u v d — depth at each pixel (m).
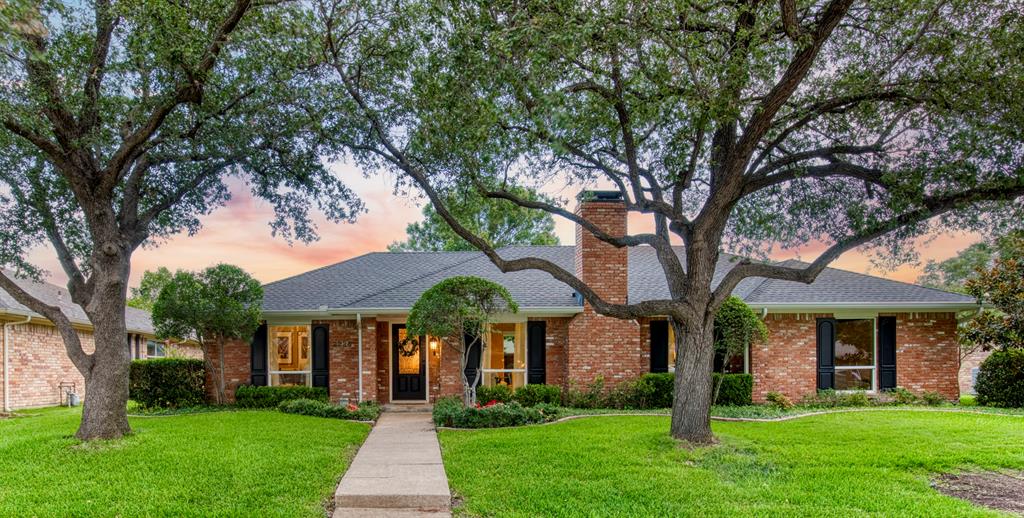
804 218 11.05
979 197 8.30
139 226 9.84
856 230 9.15
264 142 10.45
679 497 6.25
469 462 7.86
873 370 14.93
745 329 12.57
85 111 8.84
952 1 8.11
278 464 7.55
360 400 14.34
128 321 22.09
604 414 12.37
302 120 10.23
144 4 7.60
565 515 5.74
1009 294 13.75
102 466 7.36
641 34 7.06
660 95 7.72
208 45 8.42
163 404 13.77
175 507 5.82
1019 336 13.65
